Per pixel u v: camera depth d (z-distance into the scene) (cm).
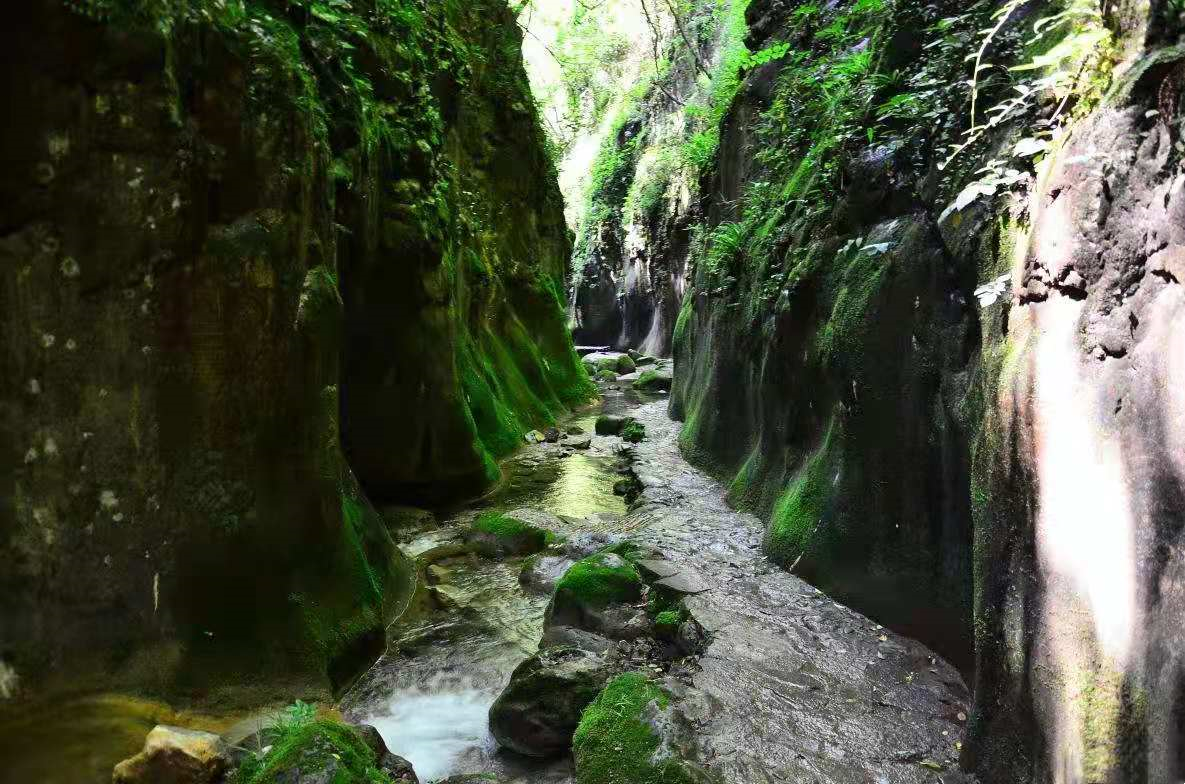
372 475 768
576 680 392
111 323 358
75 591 351
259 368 405
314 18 527
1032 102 346
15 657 333
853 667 433
